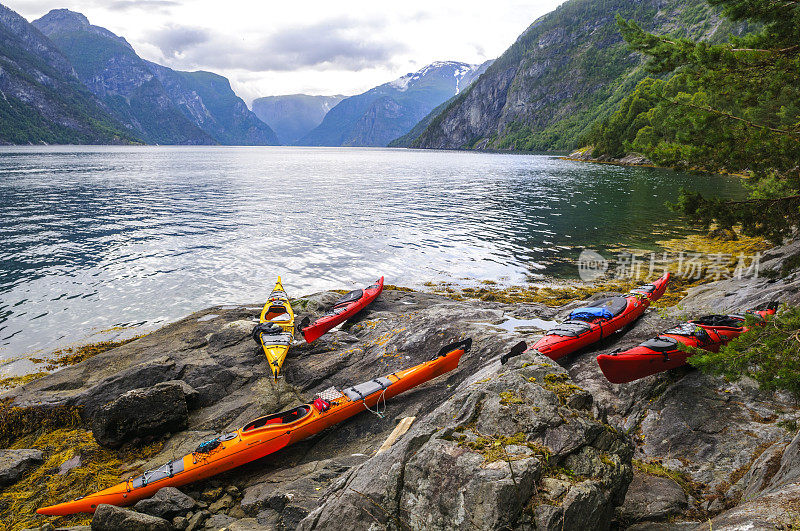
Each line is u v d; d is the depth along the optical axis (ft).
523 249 94.63
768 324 20.45
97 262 85.76
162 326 58.65
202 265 84.23
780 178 26.25
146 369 39.88
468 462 15.69
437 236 107.55
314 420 30.17
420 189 208.74
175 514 24.85
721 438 22.91
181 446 32.37
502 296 66.69
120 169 320.91
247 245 99.14
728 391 26.17
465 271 80.59
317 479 24.81
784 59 25.70
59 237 105.50
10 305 65.00
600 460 16.74
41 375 46.60
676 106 28.53
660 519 17.97
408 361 39.14
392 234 110.01
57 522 25.99
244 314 58.65
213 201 166.71
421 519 15.56
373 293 60.80
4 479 29.53
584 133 614.75
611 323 36.96
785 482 15.24
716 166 26.81
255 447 28.55
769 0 26.66
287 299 59.47
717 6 28.71
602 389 30.07
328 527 17.19
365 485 17.71
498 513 14.08
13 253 91.09
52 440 34.42
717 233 98.22
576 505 14.55
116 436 32.09
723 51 26.89
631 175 260.83
